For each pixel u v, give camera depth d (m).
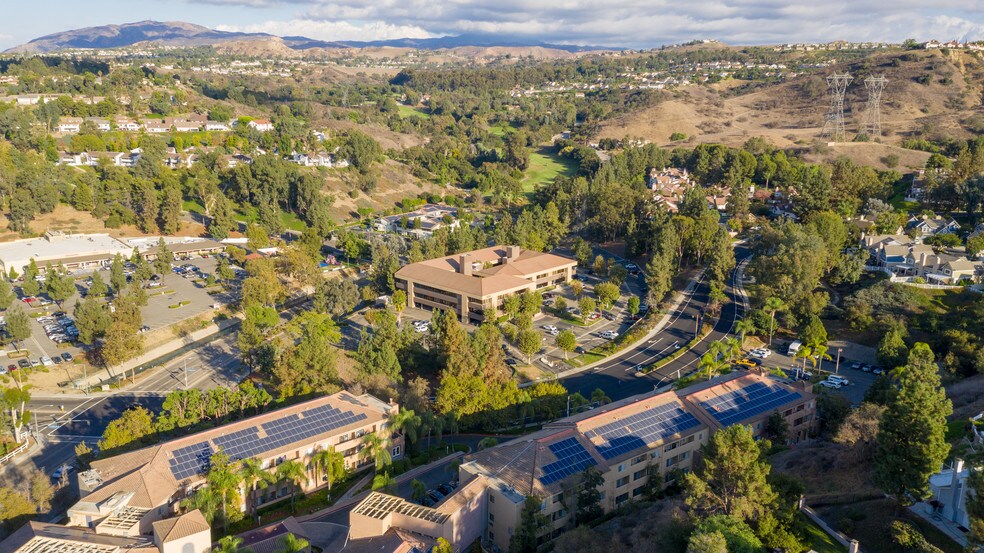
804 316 182.62
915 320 169.00
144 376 171.25
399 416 123.31
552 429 113.62
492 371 150.75
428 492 112.50
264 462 110.38
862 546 80.62
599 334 194.75
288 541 86.19
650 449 109.75
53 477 123.81
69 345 185.38
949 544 78.69
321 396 138.62
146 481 100.31
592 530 90.56
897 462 81.69
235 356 184.75
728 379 130.88
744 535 73.56
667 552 79.12
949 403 82.06
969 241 199.00
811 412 129.00
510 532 95.81
